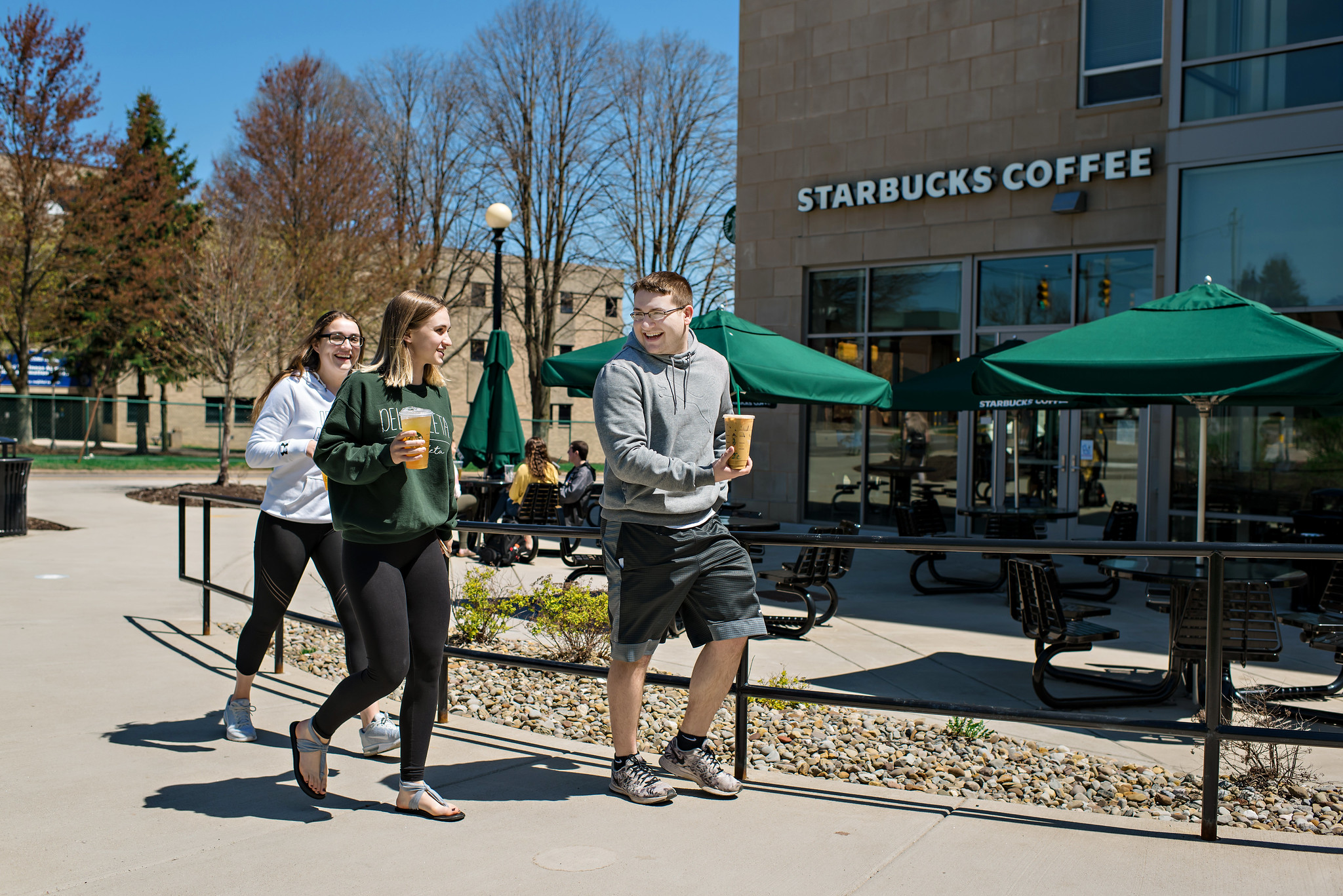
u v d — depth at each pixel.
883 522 15.12
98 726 4.58
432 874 2.98
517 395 42.62
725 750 4.84
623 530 3.49
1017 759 4.82
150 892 2.84
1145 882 2.97
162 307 27.94
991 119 14.02
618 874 2.99
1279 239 11.62
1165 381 5.74
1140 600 9.74
